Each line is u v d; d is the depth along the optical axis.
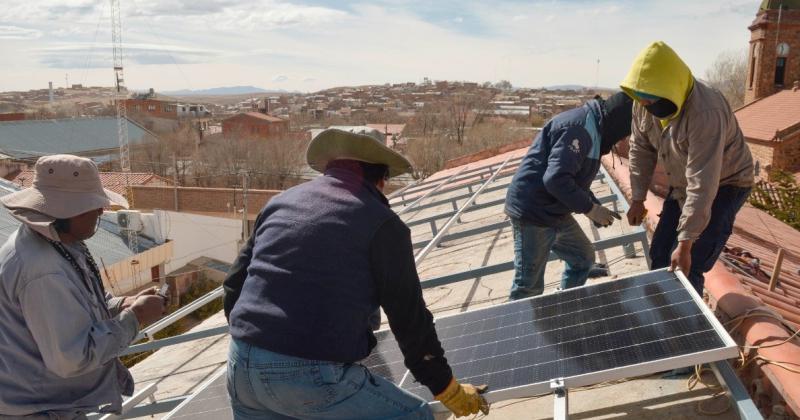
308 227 2.32
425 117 91.19
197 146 70.75
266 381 2.29
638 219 4.25
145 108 119.94
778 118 34.38
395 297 2.33
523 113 126.12
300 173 59.72
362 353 2.39
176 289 29.53
